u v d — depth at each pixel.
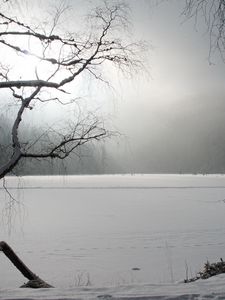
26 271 8.27
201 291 5.32
